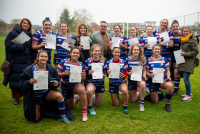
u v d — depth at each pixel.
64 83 3.75
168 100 3.94
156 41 5.02
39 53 3.18
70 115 3.56
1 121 3.40
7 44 3.95
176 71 5.02
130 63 4.23
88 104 3.78
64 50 4.63
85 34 4.94
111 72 3.95
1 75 6.94
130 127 3.23
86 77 4.05
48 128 3.20
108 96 4.98
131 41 5.05
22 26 4.14
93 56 3.96
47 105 3.67
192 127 3.22
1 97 4.70
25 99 3.29
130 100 4.49
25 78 3.21
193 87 5.63
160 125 3.30
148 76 4.32
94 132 3.07
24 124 3.31
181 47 4.63
